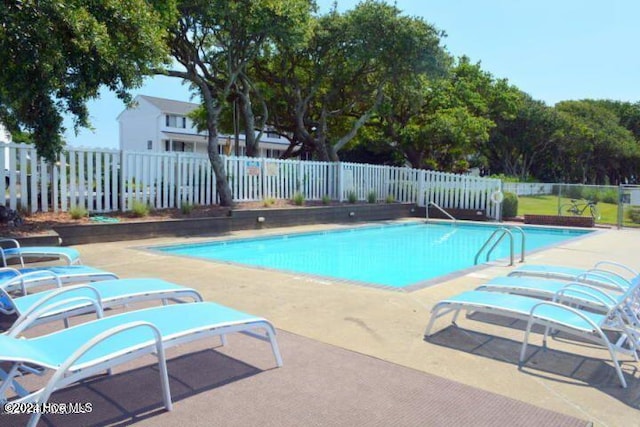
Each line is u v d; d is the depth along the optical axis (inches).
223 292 239.1
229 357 150.5
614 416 116.6
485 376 140.3
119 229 420.2
